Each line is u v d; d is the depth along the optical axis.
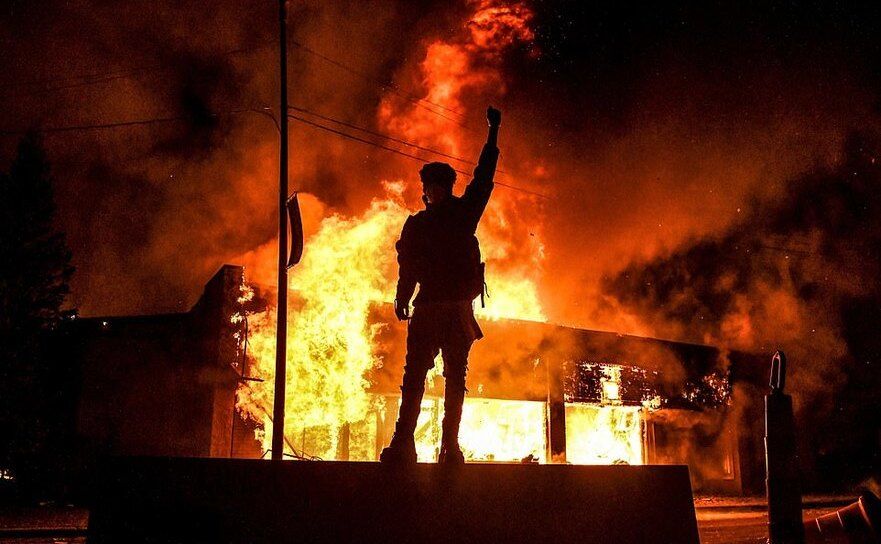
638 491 3.69
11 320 26.48
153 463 3.17
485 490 3.30
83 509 23.36
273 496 3.04
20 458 25.73
